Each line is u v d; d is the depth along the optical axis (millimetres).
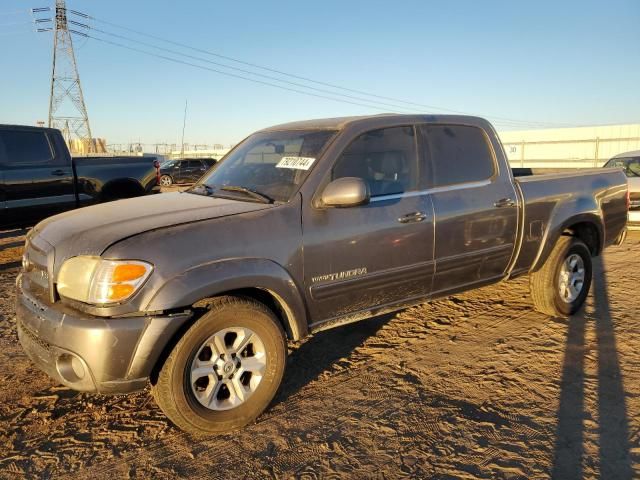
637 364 3979
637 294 5793
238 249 3076
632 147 25703
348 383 3781
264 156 3998
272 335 3205
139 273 2775
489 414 3316
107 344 2707
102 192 8648
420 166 4047
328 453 2938
